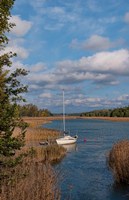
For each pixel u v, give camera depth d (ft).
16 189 35.99
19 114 32.17
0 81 29.89
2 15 29.40
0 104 30.25
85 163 103.55
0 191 34.88
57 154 111.86
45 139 176.96
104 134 238.68
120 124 428.15
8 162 33.30
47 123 460.14
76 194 64.49
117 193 65.26
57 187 46.75
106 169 91.91
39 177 43.11
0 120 30.07
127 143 83.82
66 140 167.43
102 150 139.85
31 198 37.60
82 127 350.64
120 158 70.85
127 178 68.85
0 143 29.17
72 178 79.51
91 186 71.10
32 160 48.19
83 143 174.60
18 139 32.42
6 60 31.14
